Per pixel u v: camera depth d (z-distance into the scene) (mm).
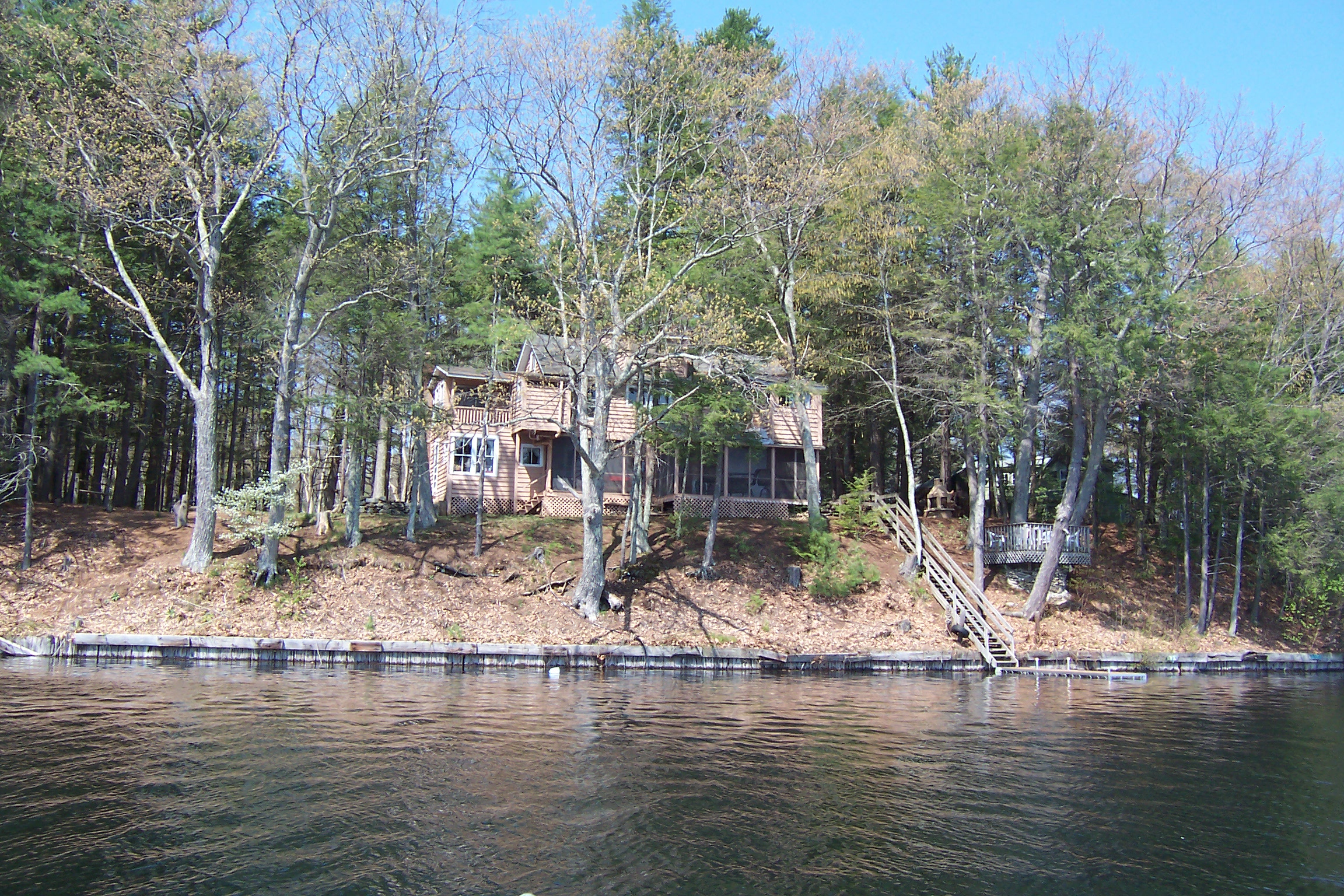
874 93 33188
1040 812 10945
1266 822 10852
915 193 31797
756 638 26734
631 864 8719
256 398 40469
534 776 11656
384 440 30859
